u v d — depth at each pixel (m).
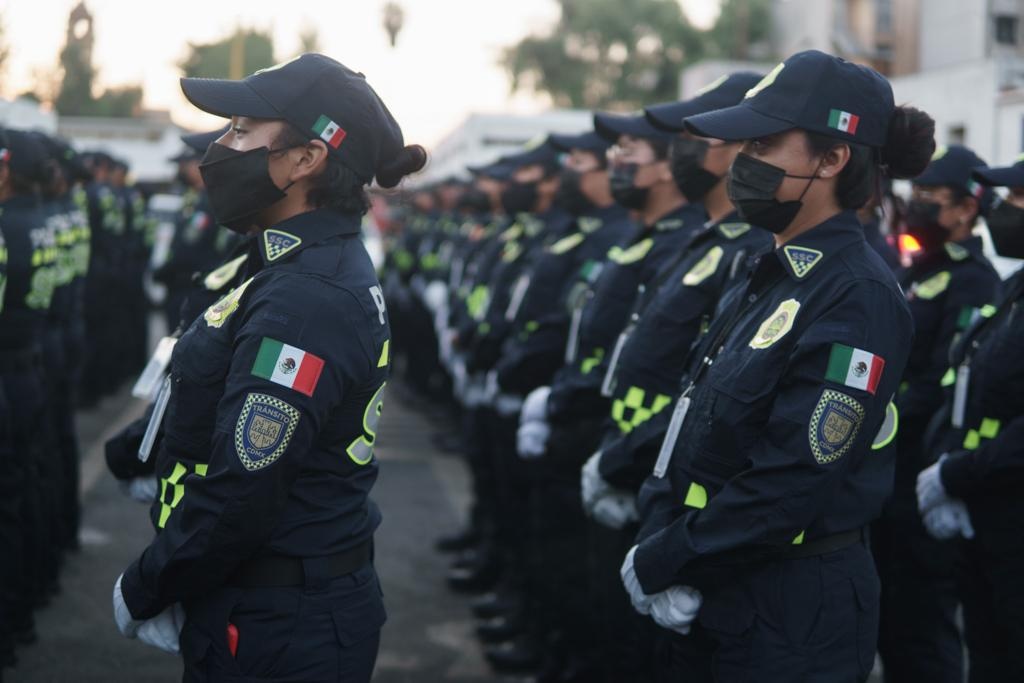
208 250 7.14
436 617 5.57
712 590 2.58
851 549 2.59
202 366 2.41
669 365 3.24
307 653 2.39
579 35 32.03
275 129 2.45
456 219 11.33
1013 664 3.27
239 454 2.26
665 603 2.63
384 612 2.63
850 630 2.54
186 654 2.44
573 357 4.51
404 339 11.88
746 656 2.52
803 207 2.60
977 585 3.42
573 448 4.21
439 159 16.48
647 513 2.88
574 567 4.51
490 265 7.10
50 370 5.49
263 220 2.56
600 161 5.03
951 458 3.36
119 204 10.77
